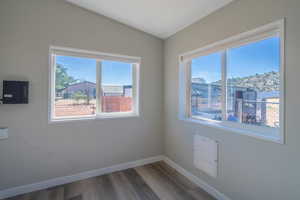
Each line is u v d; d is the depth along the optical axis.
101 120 2.35
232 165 1.67
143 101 2.67
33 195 1.87
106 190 1.98
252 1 1.48
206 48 2.00
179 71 2.45
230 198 1.69
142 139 2.68
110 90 2.47
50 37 1.98
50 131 2.03
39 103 1.96
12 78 1.81
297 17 1.19
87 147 2.26
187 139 2.30
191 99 2.40
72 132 2.16
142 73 2.65
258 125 1.55
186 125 2.32
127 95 2.61
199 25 2.08
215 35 1.85
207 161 1.96
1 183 1.82
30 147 1.93
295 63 1.21
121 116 2.52
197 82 2.28
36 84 1.93
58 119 2.13
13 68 1.82
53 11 1.99
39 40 1.93
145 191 1.97
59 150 2.08
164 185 2.10
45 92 1.98
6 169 1.83
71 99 2.21
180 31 2.42
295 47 1.21
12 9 1.80
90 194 1.90
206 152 1.98
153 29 2.52
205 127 2.00
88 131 2.26
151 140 2.76
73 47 2.11
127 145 2.56
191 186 2.08
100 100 2.39
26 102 1.84
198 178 2.10
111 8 2.11
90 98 2.33
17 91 1.80
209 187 1.94
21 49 1.85
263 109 1.51
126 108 2.61
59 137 2.08
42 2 1.94
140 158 2.68
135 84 2.67
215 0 1.69
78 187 2.04
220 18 1.79
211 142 1.91
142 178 2.27
